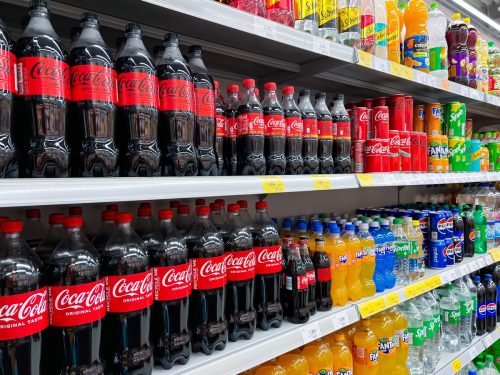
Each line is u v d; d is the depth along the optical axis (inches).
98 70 32.4
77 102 32.4
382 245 63.2
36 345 29.3
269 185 42.1
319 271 53.9
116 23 43.1
